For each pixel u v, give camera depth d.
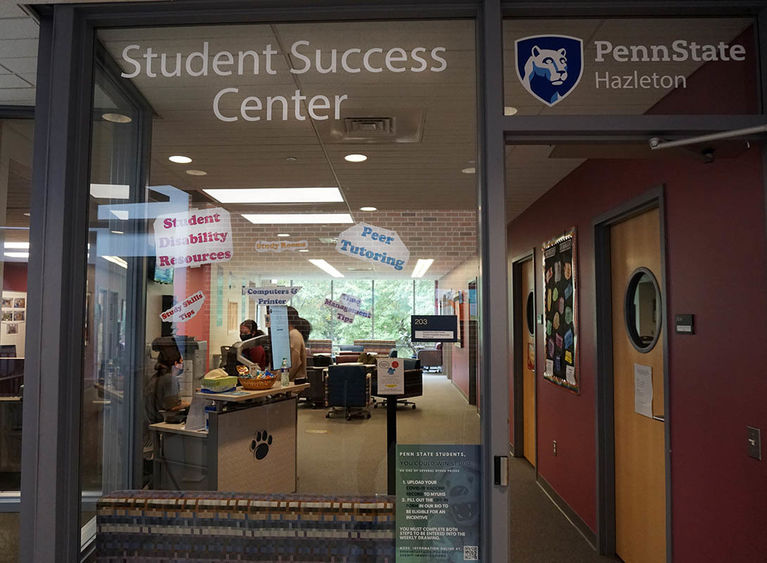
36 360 1.94
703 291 2.50
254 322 2.08
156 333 2.11
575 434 4.24
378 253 2.05
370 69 2.07
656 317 3.15
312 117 2.08
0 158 3.32
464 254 2.01
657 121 1.94
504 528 1.84
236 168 2.13
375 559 1.95
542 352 5.14
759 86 1.97
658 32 1.98
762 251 2.09
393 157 2.06
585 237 4.00
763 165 2.05
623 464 3.58
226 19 2.06
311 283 2.08
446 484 1.95
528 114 1.94
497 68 1.95
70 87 1.99
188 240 2.13
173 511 2.01
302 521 1.98
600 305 3.78
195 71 2.11
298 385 2.04
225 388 2.07
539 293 5.18
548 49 1.97
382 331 2.01
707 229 2.46
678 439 2.70
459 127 2.04
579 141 1.99
